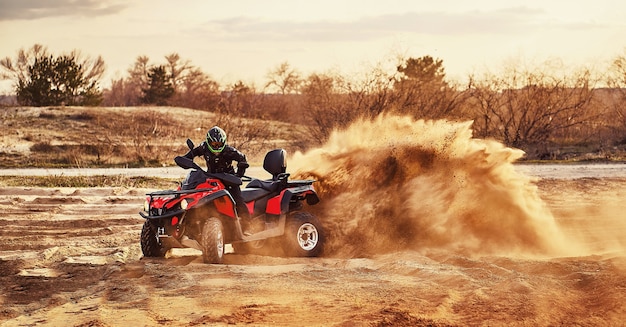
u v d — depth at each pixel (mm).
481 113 38406
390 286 8023
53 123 45844
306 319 6762
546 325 6500
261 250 11227
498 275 8562
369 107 32969
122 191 19000
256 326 6582
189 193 9773
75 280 8844
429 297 7535
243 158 10367
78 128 44656
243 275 8750
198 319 6816
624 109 41844
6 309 7523
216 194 9812
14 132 42156
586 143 40031
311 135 34812
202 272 9000
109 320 6898
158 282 8531
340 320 6680
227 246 12023
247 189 10828
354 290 7840
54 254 10438
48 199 16938
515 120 39344
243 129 36719
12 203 16500
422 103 33562
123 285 8398
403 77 34406
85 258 10000
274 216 10656
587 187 20328
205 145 10344
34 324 6906
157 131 41531
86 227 13352
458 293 7691
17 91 61375
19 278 8914
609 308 6914
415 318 6652
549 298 7309
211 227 9672
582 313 6879
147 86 85688
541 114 38875
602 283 7754
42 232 12625
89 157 33688
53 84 61500
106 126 44938
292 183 10984
